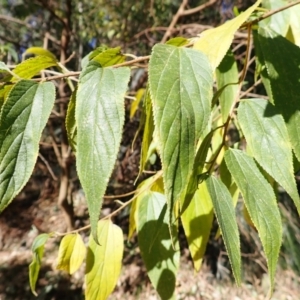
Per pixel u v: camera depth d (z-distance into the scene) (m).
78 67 1.16
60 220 1.71
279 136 0.21
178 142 0.15
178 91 0.15
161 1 1.21
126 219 1.37
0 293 1.28
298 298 1.19
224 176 0.31
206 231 0.30
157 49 0.17
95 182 0.15
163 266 0.32
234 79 0.31
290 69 0.23
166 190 0.14
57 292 1.26
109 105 0.16
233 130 0.61
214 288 1.31
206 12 1.13
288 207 1.16
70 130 0.22
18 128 0.17
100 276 0.30
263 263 1.26
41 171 1.79
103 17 1.28
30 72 0.23
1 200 0.16
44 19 1.20
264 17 0.24
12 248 1.56
